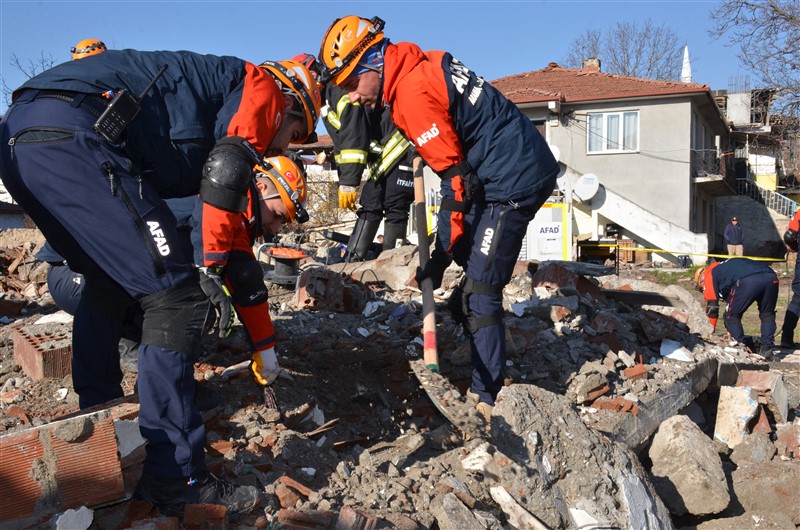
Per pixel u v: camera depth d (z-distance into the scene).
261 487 2.75
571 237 20.73
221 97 2.75
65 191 2.32
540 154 3.69
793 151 37.31
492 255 3.71
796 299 9.28
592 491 3.12
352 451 3.40
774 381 5.27
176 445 2.36
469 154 3.69
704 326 6.29
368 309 5.16
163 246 2.36
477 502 3.00
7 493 2.11
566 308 5.15
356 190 6.20
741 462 4.41
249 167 2.70
